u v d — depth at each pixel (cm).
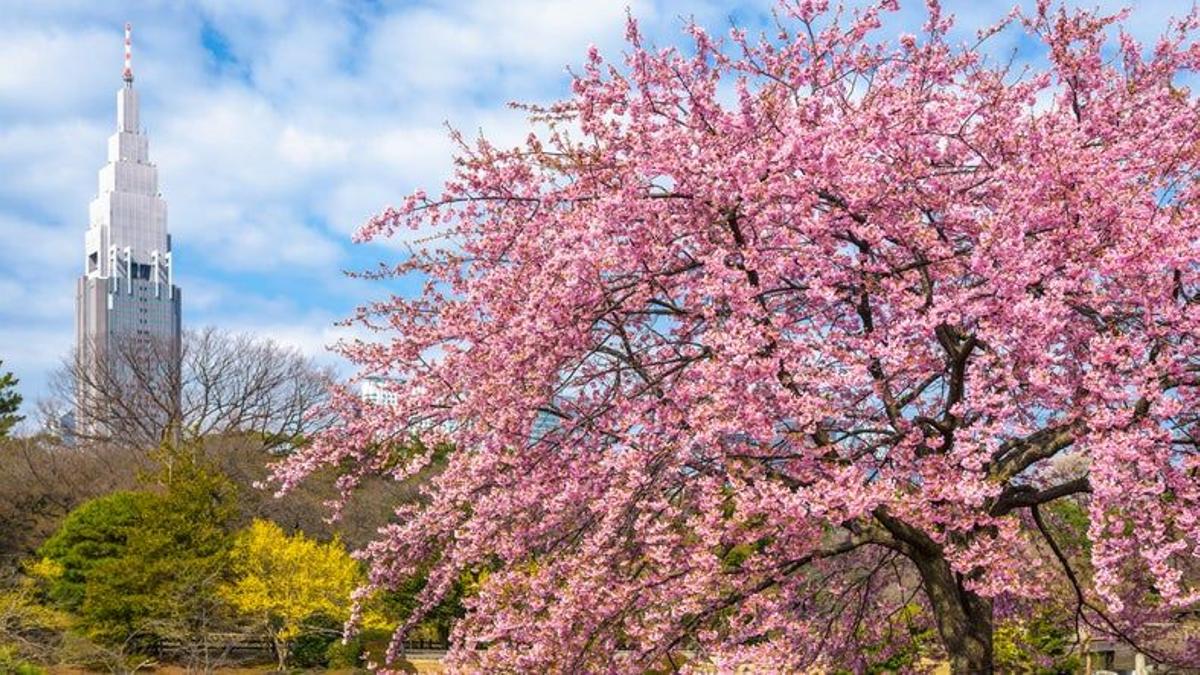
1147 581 926
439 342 897
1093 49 866
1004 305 709
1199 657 948
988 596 781
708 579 725
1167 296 730
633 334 938
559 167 870
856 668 1036
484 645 904
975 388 730
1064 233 736
